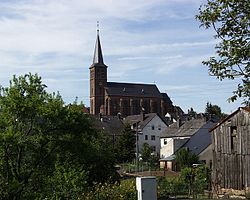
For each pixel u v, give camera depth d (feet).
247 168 111.45
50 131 78.79
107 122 360.69
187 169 136.05
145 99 515.91
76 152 79.87
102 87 516.73
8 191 68.90
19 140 72.59
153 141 361.51
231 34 28.07
